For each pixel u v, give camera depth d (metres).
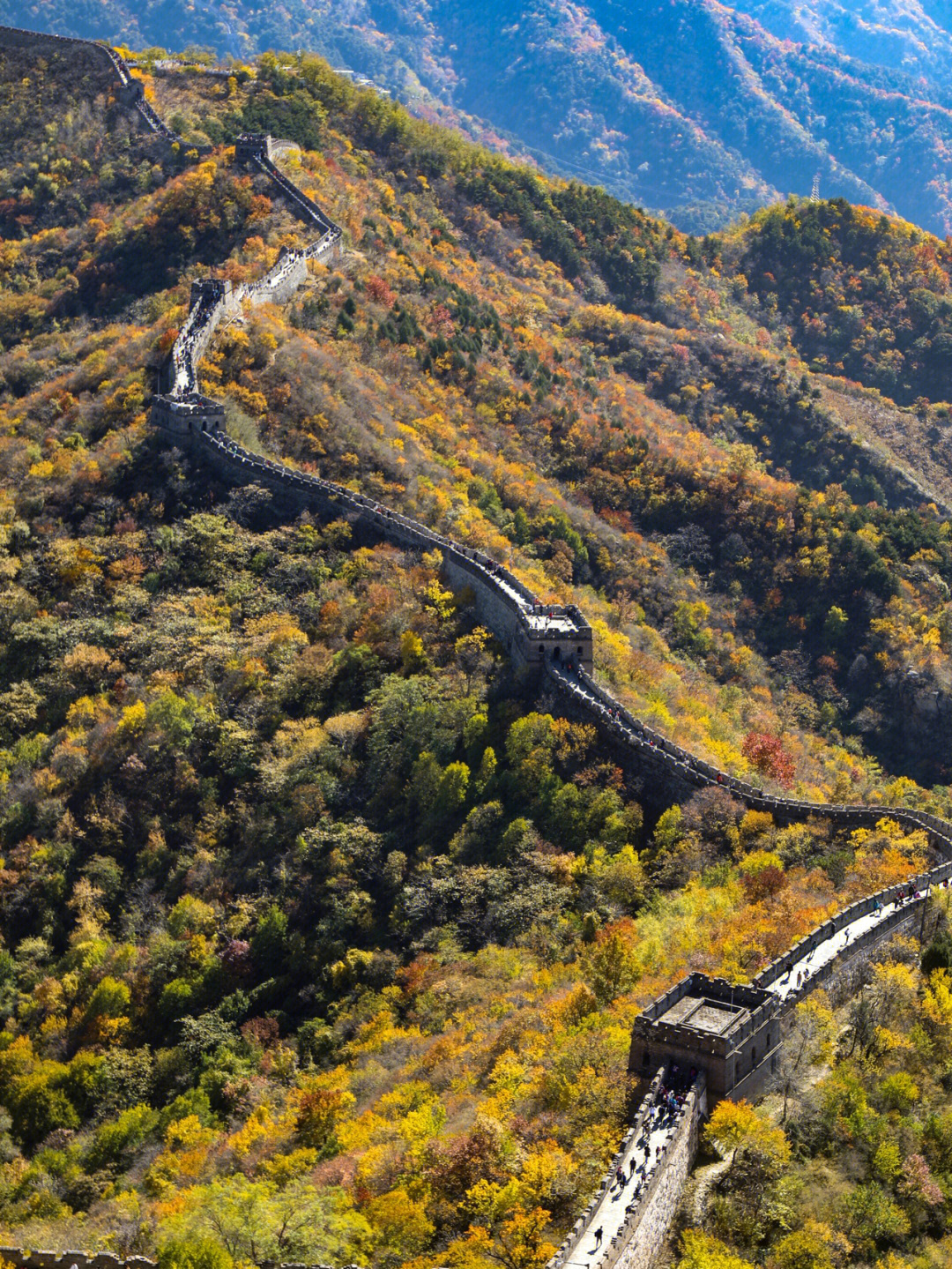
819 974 104.38
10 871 168.00
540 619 180.88
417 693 177.25
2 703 190.75
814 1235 84.31
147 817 172.75
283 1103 130.75
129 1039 148.25
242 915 157.75
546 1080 102.06
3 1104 140.88
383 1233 93.81
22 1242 114.75
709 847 146.88
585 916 141.38
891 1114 96.06
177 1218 101.75
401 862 159.50
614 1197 81.25
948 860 132.25
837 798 195.62
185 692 186.50
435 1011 136.00
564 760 163.00
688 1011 96.44
